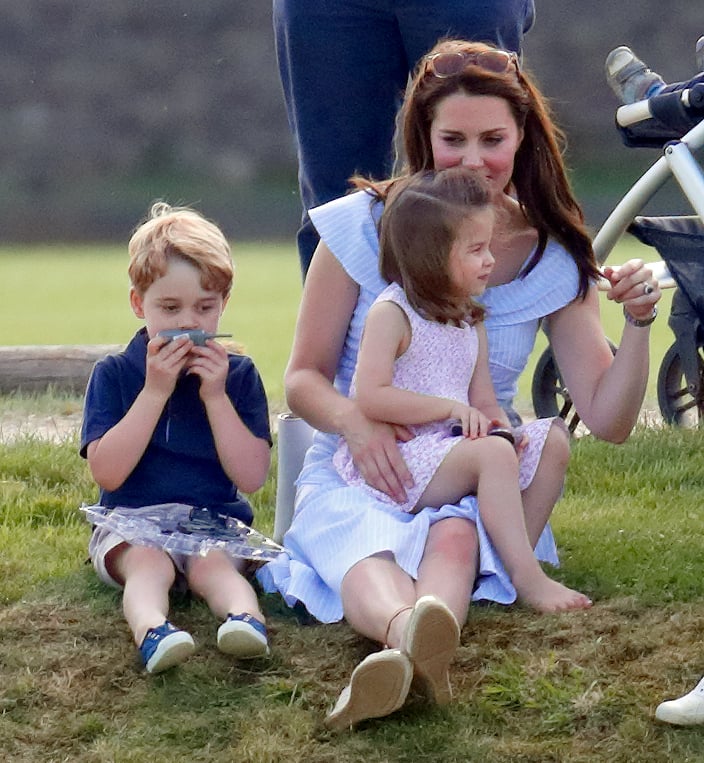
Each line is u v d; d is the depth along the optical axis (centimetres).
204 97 12275
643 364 1232
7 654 1112
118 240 10331
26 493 1620
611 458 1762
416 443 1184
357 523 1148
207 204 11325
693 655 1074
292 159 12238
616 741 979
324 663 1102
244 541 1198
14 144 11831
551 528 1422
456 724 1007
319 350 1268
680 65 12019
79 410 2369
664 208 9619
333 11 1398
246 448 1235
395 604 1057
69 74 12112
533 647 1102
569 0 12125
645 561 1292
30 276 7569
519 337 1277
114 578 1215
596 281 1308
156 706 1045
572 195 1303
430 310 1187
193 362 1216
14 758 985
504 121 1226
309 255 1488
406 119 1269
